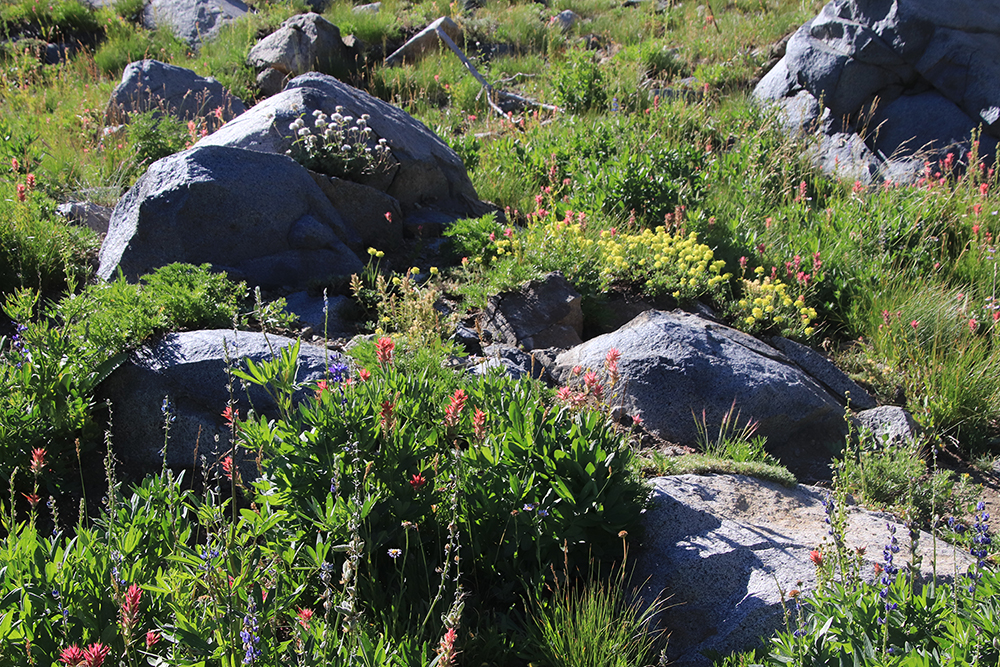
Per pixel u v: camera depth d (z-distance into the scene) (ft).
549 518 10.98
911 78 34.71
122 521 10.05
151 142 27.48
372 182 24.35
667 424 16.51
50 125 31.30
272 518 10.21
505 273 19.76
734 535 12.11
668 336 17.52
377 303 18.98
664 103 37.22
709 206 26.00
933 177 31.78
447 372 14.51
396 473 10.84
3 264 19.11
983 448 18.17
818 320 22.84
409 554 10.69
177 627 8.11
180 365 14.75
